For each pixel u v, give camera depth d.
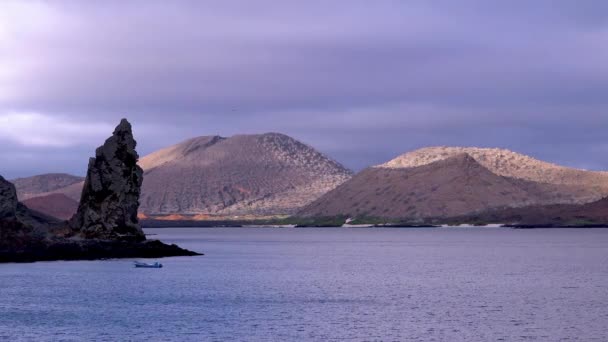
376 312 101.06
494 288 128.75
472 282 139.38
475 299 114.00
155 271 156.00
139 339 83.81
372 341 83.06
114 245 182.00
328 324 92.31
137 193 189.38
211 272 157.25
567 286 131.88
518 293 121.50
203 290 124.56
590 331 88.06
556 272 160.88
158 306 106.12
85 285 130.00
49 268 157.25
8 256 166.38
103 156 186.38
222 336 85.44
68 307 105.12
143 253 188.50
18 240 170.38
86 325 91.44
